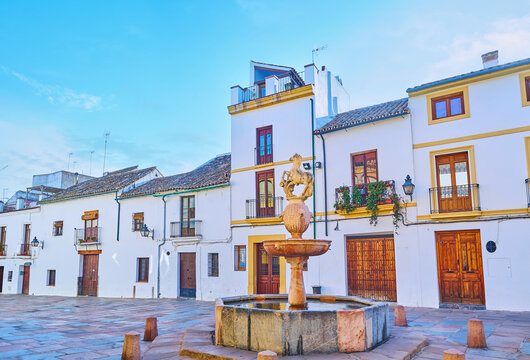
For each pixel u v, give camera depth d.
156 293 19.31
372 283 14.05
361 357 5.76
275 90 17.58
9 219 27.86
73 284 22.92
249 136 17.66
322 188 15.30
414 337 7.21
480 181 12.26
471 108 12.69
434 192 12.92
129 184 22.53
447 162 13.08
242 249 17.12
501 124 12.16
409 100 13.86
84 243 22.30
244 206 17.19
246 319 6.34
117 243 21.36
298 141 16.19
